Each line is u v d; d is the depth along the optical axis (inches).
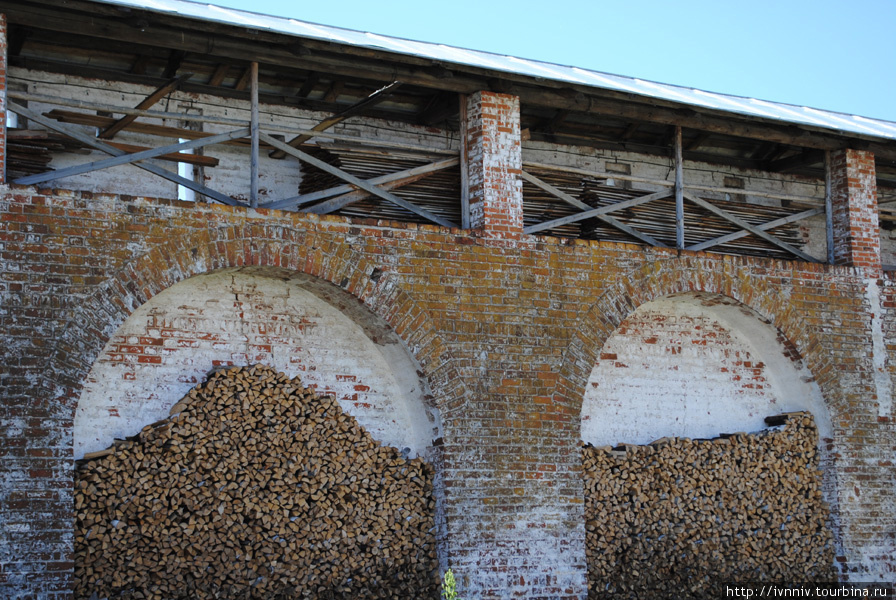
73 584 401.1
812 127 549.3
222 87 503.8
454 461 464.8
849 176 573.9
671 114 530.6
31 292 405.4
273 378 457.7
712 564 521.7
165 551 424.2
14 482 391.5
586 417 526.0
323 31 484.4
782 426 548.1
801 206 627.8
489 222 488.1
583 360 495.5
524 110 549.0
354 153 488.4
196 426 436.8
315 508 454.0
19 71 467.8
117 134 480.4
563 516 478.3
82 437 431.5
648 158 598.2
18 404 396.5
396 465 471.5
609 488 504.4
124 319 419.2
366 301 462.6
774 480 540.4
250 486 443.8
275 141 459.8
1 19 414.3
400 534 466.3
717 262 534.9
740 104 594.2
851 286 564.4
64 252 413.1
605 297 505.7
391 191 496.7
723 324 565.0
